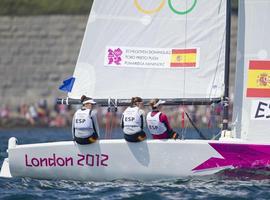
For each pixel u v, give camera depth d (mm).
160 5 54406
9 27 158000
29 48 157500
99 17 54875
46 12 158250
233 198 46000
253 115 53094
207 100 53531
